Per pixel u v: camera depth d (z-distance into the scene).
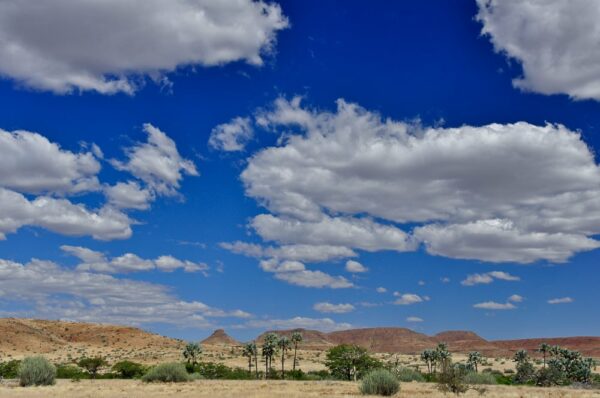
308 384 81.44
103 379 101.06
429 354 143.38
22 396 54.25
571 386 86.06
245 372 125.00
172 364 89.06
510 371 145.62
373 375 59.34
